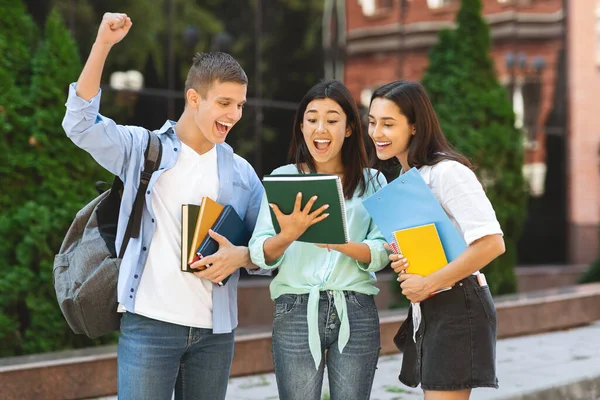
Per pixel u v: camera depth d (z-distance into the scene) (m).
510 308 8.63
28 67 7.02
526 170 14.98
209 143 3.31
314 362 3.35
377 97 3.40
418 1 12.76
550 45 15.23
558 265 15.22
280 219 3.12
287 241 3.14
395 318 7.74
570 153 15.50
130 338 3.18
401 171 3.54
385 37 12.41
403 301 9.75
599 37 15.81
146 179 3.18
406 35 12.67
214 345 3.31
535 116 15.13
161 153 3.21
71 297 3.20
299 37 11.43
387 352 7.54
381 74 12.38
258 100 10.95
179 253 3.21
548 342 8.34
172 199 3.24
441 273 3.21
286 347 3.37
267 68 11.05
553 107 15.34
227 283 3.34
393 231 3.30
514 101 14.93
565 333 8.95
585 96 15.66
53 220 6.75
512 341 8.40
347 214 3.47
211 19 10.52
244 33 10.84
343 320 3.32
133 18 9.77
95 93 3.05
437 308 3.29
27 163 6.70
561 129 15.42
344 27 11.88
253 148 10.90
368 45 12.20
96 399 5.77
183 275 3.19
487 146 10.31
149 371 3.15
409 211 3.26
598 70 15.83
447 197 3.25
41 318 6.62
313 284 3.35
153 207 3.21
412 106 3.34
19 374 5.43
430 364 3.29
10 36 6.93
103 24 2.96
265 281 10.45
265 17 11.05
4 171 6.61
